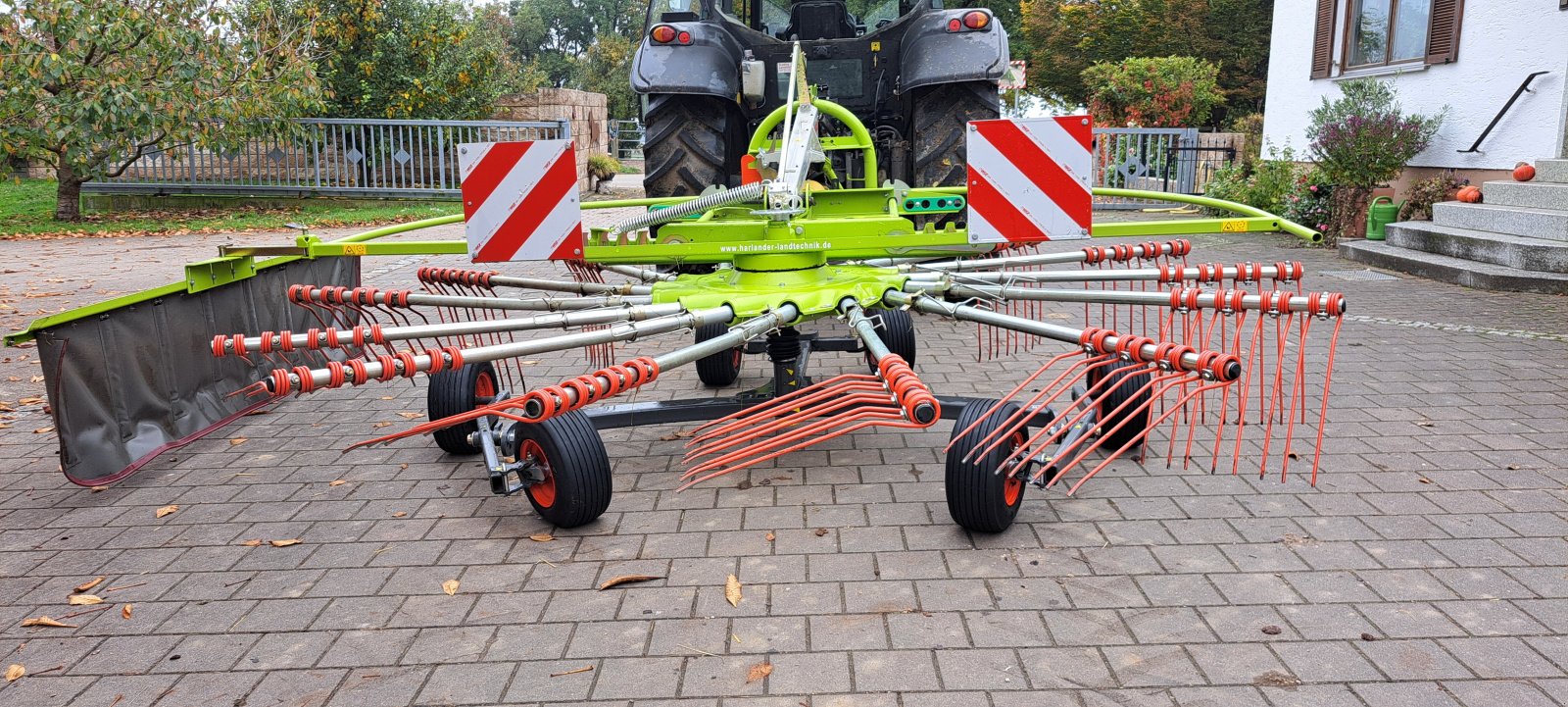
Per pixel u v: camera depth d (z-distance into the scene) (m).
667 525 3.49
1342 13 11.77
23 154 13.43
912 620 2.78
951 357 5.95
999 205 3.53
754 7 7.88
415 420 4.91
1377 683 2.42
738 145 7.53
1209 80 20.48
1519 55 9.34
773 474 3.98
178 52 13.93
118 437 4.02
